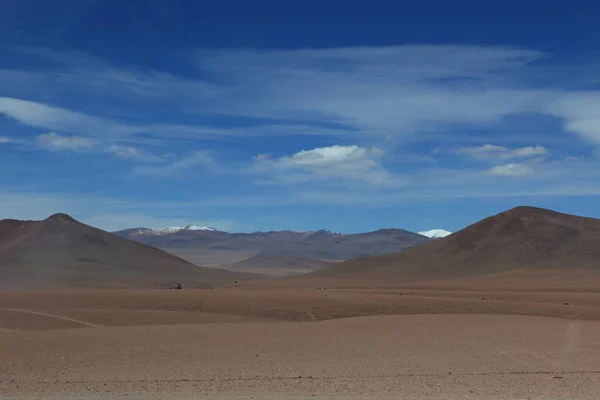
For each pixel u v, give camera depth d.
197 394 21.64
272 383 24.05
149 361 29.97
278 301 72.25
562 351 33.25
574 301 84.00
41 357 31.03
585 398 20.89
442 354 32.28
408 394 21.62
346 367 28.16
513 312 68.19
